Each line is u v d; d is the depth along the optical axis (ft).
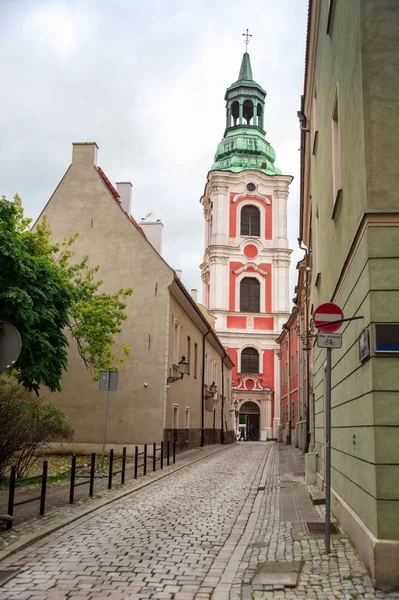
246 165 212.84
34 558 24.82
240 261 205.05
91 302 72.13
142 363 79.97
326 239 39.14
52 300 61.00
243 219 207.72
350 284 26.99
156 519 34.45
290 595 19.85
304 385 109.91
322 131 40.37
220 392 150.61
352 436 26.43
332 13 32.37
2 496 40.75
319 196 44.52
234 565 24.09
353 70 25.34
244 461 80.53
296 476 59.88
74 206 86.38
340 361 30.86
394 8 23.47
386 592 19.69
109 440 78.02
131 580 21.83
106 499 40.91
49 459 70.18
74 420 78.84
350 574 21.68
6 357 24.23
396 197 22.40
